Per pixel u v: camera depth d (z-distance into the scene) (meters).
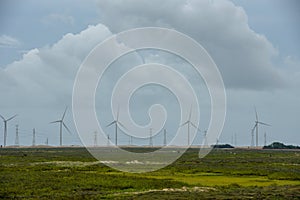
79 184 69.88
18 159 136.75
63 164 114.94
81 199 55.16
